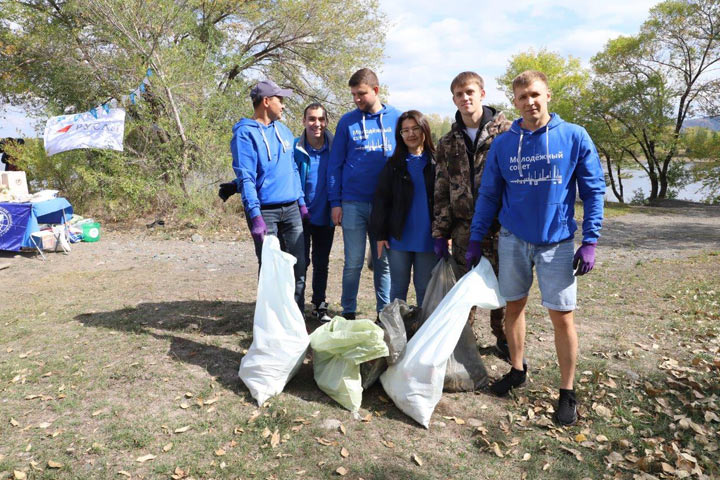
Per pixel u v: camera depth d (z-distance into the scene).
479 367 3.32
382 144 3.84
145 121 12.22
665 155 31.06
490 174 3.04
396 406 3.04
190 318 4.72
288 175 3.90
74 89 13.40
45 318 4.90
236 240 10.38
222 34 14.99
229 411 2.99
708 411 2.93
